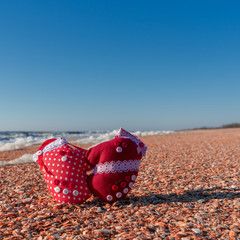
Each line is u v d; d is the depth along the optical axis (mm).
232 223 355
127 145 425
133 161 429
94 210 406
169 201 446
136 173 436
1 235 332
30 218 381
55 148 431
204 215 382
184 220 365
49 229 344
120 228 342
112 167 416
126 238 313
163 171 679
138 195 482
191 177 609
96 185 420
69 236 321
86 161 427
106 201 434
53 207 414
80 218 376
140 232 330
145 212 395
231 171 663
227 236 320
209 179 591
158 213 391
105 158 416
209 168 708
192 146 1285
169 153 1029
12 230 345
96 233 329
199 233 326
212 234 325
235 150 1079
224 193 483
